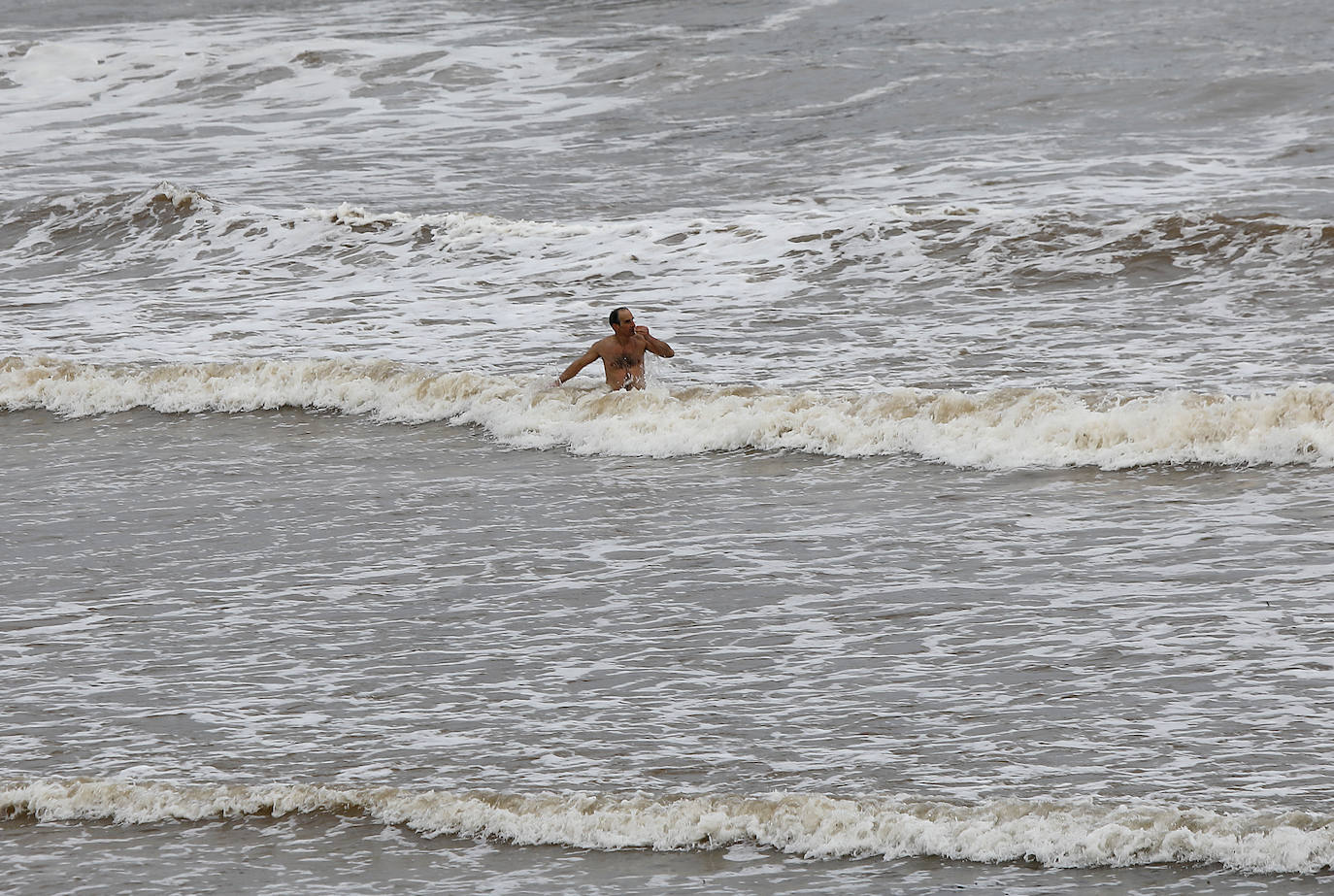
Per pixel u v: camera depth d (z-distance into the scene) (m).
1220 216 64.25
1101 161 82.88
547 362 54.88
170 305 66.69
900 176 83.00
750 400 47.69
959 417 44.81
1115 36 115.81
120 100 121.31
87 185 92.69
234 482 44.41
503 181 87.88
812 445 44.69
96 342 60.84
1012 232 66.12
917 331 56.03
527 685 29.62
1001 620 31.30
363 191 86.94
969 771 25.19
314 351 57.81
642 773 25.92
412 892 23.17
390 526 39.69
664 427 46.69
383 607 34.12
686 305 61.69
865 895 22.34
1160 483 39.47
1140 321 55.19
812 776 25.42
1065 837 23.06
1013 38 118.31
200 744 27.84
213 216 79.75
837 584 33.94
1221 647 29.16
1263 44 109.44
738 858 23.61
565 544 37.72
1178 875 22.27
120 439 49.94
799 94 106.00
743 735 27.05
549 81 116.62
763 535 37.56
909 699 28.00
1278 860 22.22
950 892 22.28
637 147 95.19
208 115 114.38
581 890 22.97
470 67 121.50
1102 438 42.25
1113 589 32.50
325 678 30.44
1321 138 84.94
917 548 35.94
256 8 159.75
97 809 25.91
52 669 31.50
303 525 40.12
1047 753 25.58
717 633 31.66
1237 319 54.50
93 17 159.00
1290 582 32.09
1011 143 89.31
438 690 29.61
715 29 130.25
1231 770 24.55
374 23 144.12
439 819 24.95
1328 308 55.00
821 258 66.19
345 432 49.31
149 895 23.41
